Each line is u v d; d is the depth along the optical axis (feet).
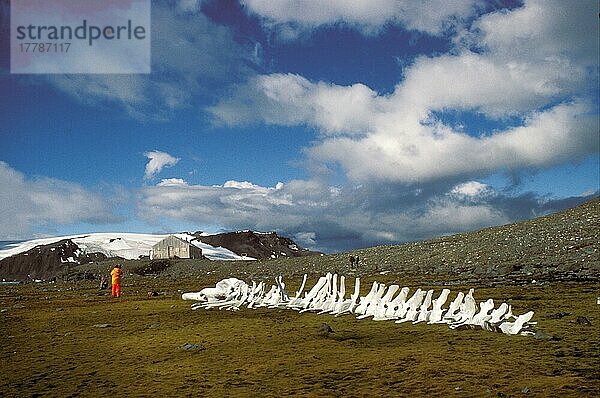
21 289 183.73
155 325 48.80
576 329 38.60
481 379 25.89
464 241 178.91
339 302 55.11
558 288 71.26
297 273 161.89
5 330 50.62
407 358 31.09
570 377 25.54
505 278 92.79
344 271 147.74
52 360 34.81
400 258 160.66
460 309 45.50
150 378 28.94
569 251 115.44
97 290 137.49
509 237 161.07
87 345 40.29
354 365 29.94
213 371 29.94
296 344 37.06
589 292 64.80
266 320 50.26
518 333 37.91
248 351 35.19
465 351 32.50
